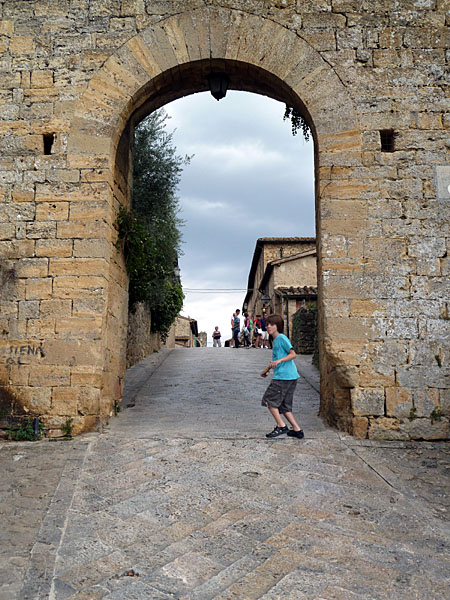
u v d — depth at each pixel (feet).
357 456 17.81
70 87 23.26
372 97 22.82
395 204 22.08
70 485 14.75
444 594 9.32
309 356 52.90
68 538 11.48
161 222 42.34
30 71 23.48
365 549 11.03
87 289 21.62
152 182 42.01
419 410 20.56
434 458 18.02
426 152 22.47
